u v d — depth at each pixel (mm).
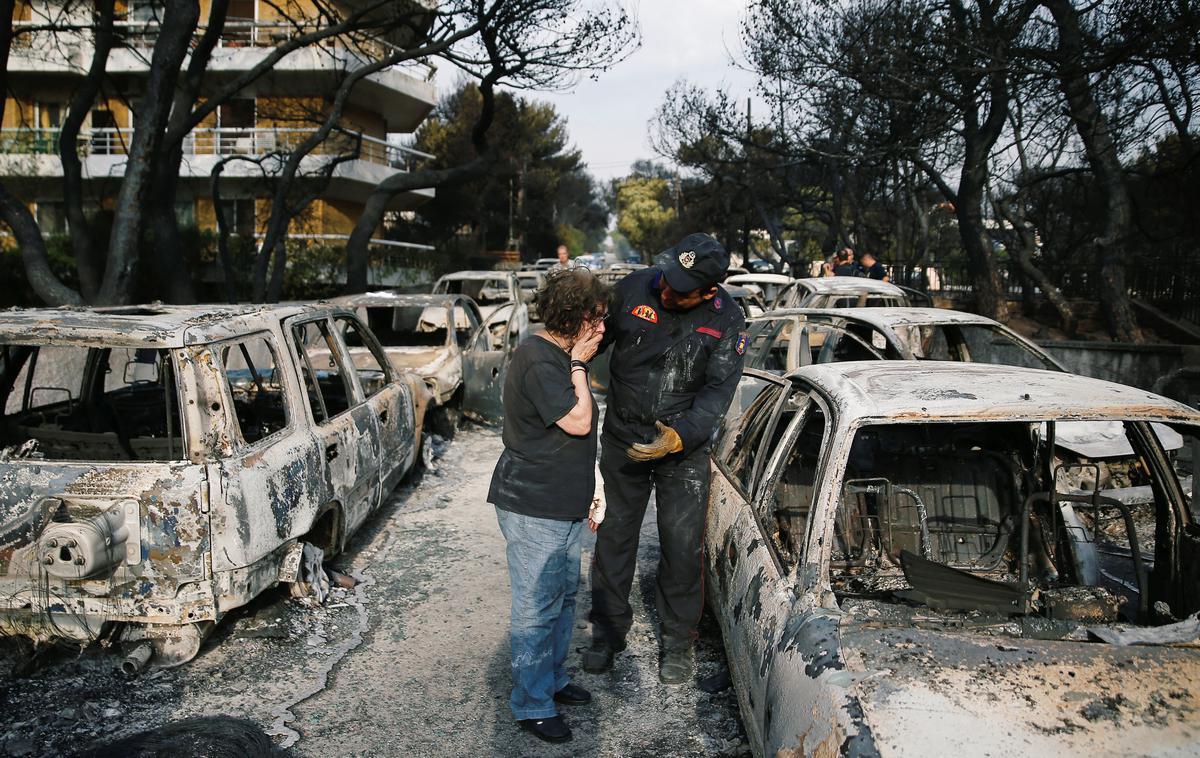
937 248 25547
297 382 4637
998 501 4012
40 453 3877
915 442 4223
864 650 2355
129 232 11789
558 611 3377
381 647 4219
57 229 25625
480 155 21656
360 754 3295
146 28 16391
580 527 3400
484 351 9922
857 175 23188
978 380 3250
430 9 17109
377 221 21062
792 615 2600
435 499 6824
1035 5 11250
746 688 2908
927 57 11492
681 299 3523
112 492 3572
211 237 23312
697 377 3670
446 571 5250
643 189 84125
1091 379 3332
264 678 3854
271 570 4133
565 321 3195
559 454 3238
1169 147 13641
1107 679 2254
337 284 24922
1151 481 3318
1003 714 2121
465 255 45344
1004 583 3299
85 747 3246
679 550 3738
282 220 17609
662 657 3910
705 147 27812
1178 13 8898
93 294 13211
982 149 14398
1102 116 12055
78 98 13086
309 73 25250
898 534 3906
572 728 3506
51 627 3686
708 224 42062
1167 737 2070
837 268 15508
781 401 3693
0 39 11625
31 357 4703
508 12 16656
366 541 5805
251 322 4406
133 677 3809
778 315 7461
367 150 29469
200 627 3887
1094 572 3680
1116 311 13305
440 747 3357
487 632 4398
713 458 4367
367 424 5426
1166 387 8516
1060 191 18969
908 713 2117
